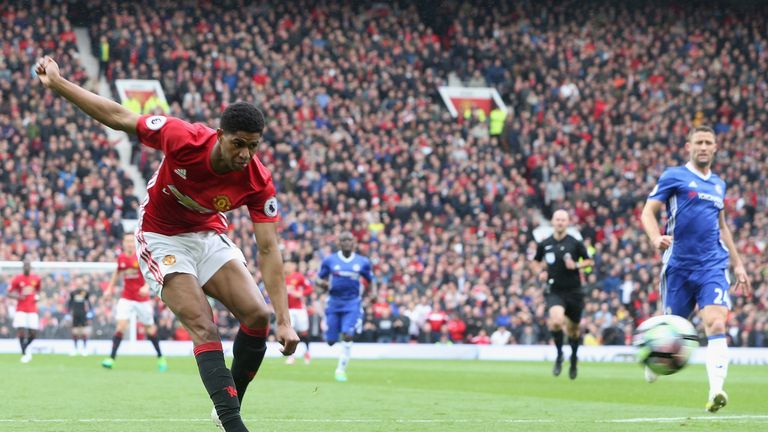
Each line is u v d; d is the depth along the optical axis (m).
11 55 57.94
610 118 65.12
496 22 69.50
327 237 52.88
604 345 49.59
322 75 63.25
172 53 61.66
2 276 46.09
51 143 53.84
